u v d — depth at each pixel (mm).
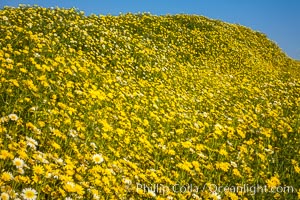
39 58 10656
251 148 8273
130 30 21656
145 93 12414
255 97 14781
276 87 17078
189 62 20688
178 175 6504
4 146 5062
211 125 10461
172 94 13367
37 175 4664
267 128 10156
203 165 7004
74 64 11969
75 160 5746
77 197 4684
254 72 22188
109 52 15953
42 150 5852
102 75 12430
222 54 24188
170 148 7801
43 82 8477
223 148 8258
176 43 22547
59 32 15789
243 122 10844
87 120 7836
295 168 7230
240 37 30156
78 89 9906
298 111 12898
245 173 7160
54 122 6852
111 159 6430
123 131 7738
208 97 14195
